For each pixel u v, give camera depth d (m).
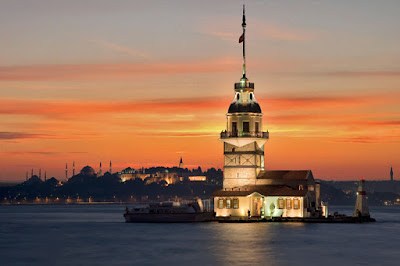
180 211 146.38
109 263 84.38
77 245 107.81
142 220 150.62
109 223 193.25
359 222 155.50
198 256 89.25
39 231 150.50
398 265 81.38
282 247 98.12
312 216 146.38
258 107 148.12
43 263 86.00
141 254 92.50
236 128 146.75
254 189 144.25
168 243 104.75
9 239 123.88
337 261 84.50
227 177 147.25
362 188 164.00
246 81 148.25
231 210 144.12
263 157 151.25
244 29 150.50
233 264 82.12
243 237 111.62
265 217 141.88
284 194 140.75
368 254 91.19
